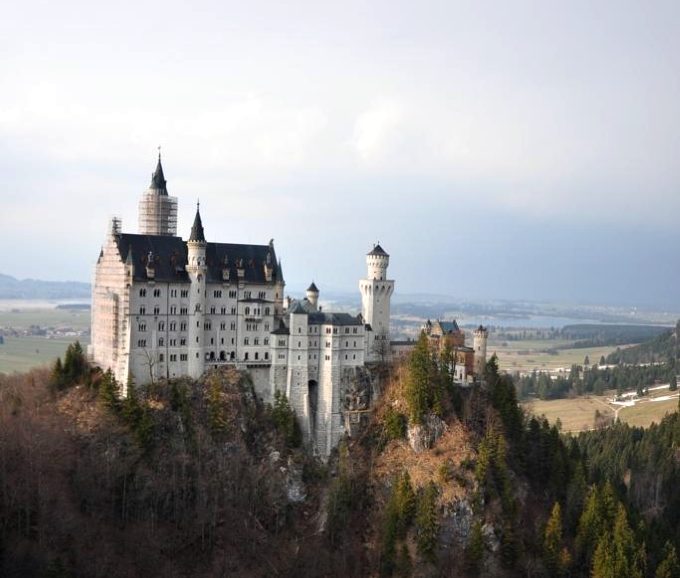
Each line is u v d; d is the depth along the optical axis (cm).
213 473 19262
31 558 15988
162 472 18675
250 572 18212
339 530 19525
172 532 18312
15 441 17675
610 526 19300
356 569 18812
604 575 17812
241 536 18825
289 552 19050
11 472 17275
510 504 19250
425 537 18225
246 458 19975
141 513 18225
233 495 19300
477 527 18288
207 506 18812
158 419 19362
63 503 17138
